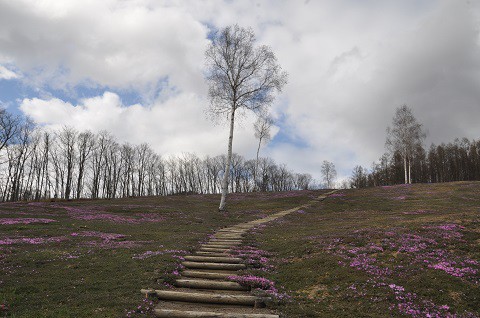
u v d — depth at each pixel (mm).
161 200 52719
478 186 50062
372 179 133500
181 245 17828
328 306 9797
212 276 12805
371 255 13984
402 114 71688
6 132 62781
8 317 8367
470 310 9102
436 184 57188
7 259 13812
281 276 12695
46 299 9680
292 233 21406
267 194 60906
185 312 9141
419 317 8812
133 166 97938
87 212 34875
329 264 13273
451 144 112312
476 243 14211
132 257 14914
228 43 40469
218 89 40812
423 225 17812
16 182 71438
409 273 11516
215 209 41719
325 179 130500
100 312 8891
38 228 23078
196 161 125812
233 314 9039
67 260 14125
